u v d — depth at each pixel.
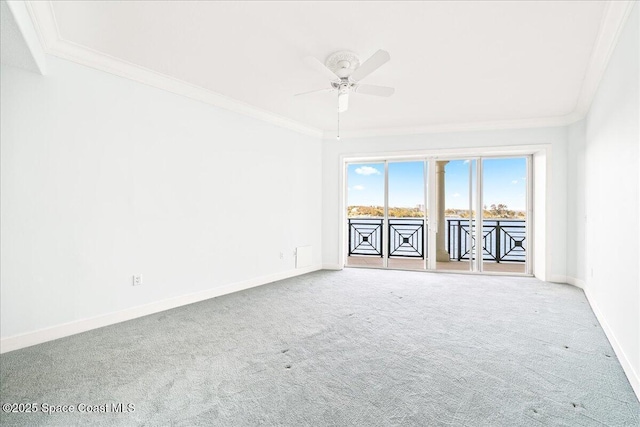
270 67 2.86
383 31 2.25
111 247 2.76
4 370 1.96
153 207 3.06
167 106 3.17
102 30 2.26
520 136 4.47
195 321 2.82
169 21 2.15
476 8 1.99
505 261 5.61
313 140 5.12
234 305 3.29
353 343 2.36
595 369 1.98
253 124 4.09
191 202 3.38
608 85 2.55
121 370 1.96
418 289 3.94
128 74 2.84
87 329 2.60
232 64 2.80
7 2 1.58
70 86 2.51
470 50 2.52
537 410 1.58
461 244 5.70
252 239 4.09
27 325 2.32
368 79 3.09
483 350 2.24
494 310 3.12
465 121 4.57
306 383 1.82
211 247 3.59
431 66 2.80
